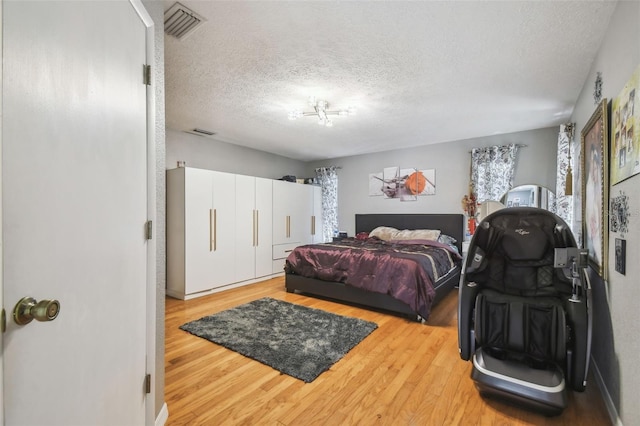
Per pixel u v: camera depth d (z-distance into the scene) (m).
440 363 2.18
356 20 1.83
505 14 1.76
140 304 1.29
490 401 1.73
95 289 0.96
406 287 3.08
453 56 2.25
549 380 1.60
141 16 1.31
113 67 1.08
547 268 1.99
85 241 0.91
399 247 4.12
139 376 1.28
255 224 4.82
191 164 4.54
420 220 5.06
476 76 2.57
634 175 1.34
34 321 0.71
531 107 3.29
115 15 1.09
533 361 1.78
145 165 1.36
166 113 3.56
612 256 1.66
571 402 1.73
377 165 5.66
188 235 3.88
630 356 1.38
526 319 1.81
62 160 0.81
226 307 3.50
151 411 1.38
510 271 2.07
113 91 1.08
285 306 3.48
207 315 3.20
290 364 2.14
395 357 2.27
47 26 0.75
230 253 4.41
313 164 6.61
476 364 1.79
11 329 0.65
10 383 0.64
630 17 1.46
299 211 5.72
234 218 4.49
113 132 1.07
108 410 1.03
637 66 1.33
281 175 6.11
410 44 2.09
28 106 0.70
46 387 0.74
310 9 1.74
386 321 3.05
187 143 4.49
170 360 2.21
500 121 3.79
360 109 3.38
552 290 1.94
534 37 1.99
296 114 3.30
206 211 4.10
